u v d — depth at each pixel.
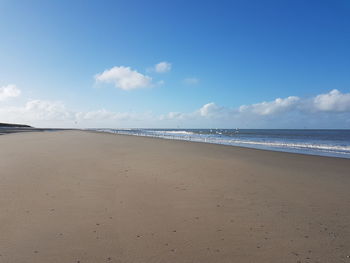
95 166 10.41
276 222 4.75
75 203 5.71
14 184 7.31
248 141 32.75
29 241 3.90
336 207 5.63
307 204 5.83
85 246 3.77
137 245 3.82
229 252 3.64
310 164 11.72
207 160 12.49
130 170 9.64
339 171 10.02
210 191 6.84
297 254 3.60
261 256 3.54
